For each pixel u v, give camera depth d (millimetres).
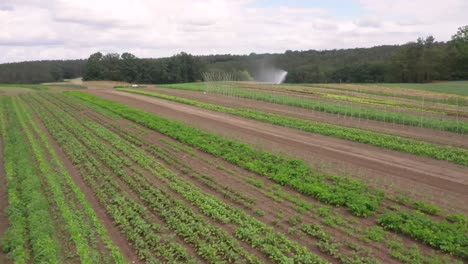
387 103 43344
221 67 157375
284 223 13008
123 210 14062
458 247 10812
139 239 11750
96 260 10656
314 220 13156
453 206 14141
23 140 25516
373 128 29469
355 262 10312
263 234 12195
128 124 32156
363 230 12328
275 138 26094
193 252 11328
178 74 133250
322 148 23156
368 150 22656
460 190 15797
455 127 28312
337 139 25812
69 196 15547
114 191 15844
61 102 49250
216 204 14297
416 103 43719
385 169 18766
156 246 11570
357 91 57438
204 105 43562
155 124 30641
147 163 20016
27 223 12930
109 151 22688
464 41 93250
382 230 12227
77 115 37344
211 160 20562
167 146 24031
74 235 11867
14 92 68875
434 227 11992
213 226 12602
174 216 13578
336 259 10734
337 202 14289
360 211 13422
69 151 22484
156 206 14445
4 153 22250
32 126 31531
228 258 10820
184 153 22250
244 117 35688
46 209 13914
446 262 10328
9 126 31500
